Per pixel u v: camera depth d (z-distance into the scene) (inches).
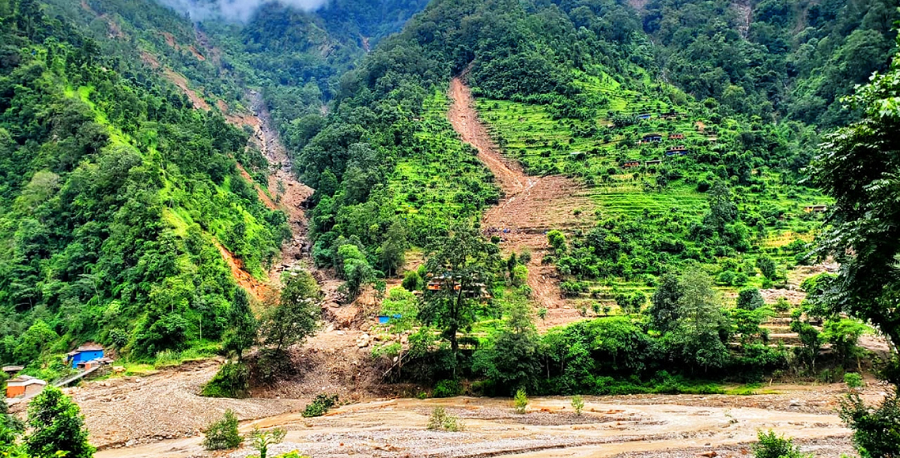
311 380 2452.0
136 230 3201.3
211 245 3491.6
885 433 956.6
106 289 3014.3
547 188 4953.3
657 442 1590.8
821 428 1686.8
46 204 3545.8
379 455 1499.8
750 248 3779.5
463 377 2432.3
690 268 2800.2
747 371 2315.5
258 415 2107.5
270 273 4082.2
